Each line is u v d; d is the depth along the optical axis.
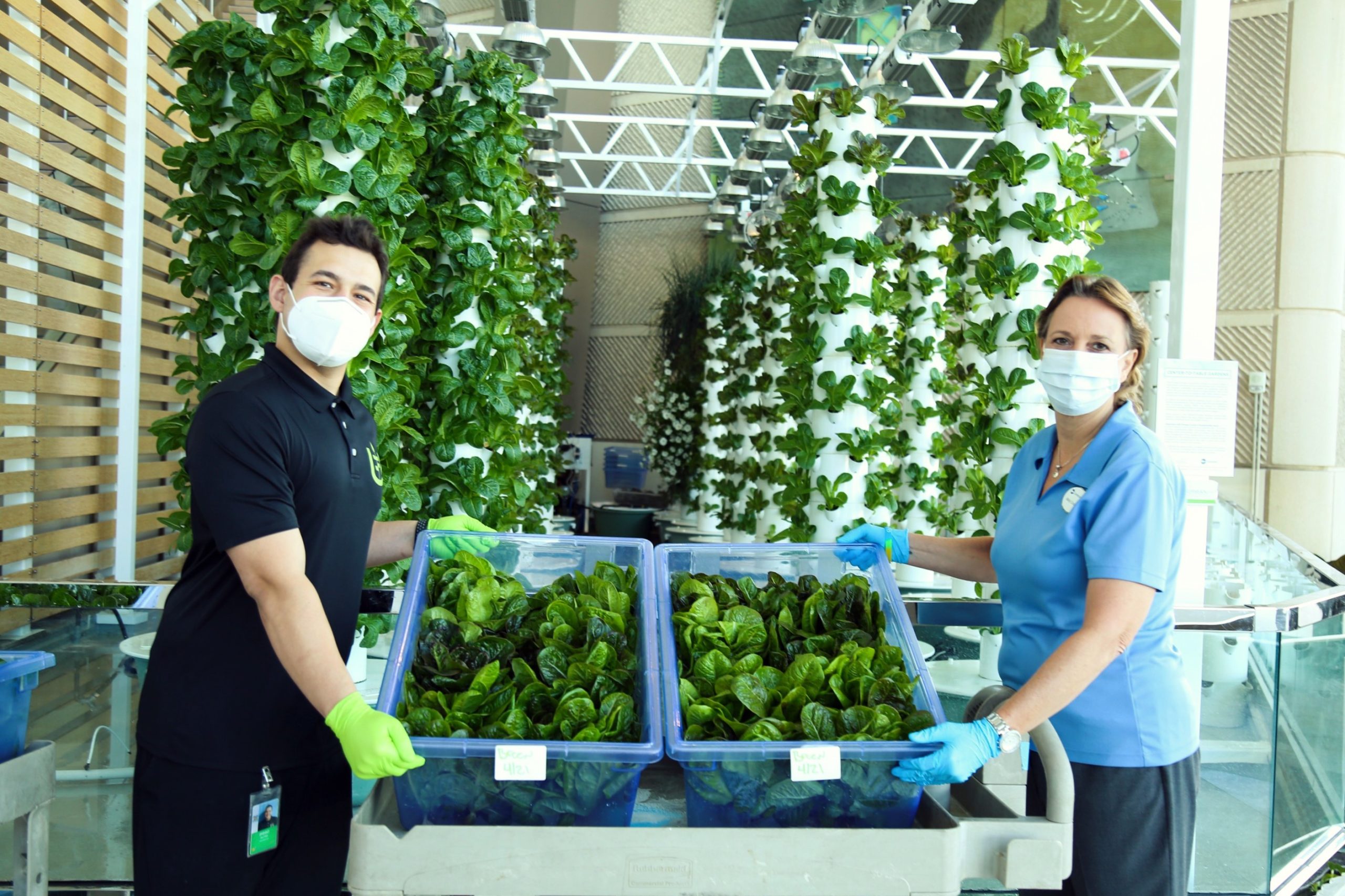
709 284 8.39
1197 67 2.89
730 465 6.62
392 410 2.42
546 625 1.48
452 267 2.93
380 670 2.40
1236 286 6.82
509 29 4.48
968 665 2.24
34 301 2.69
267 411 1.35
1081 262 3.10
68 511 2.96
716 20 5.75
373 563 1.78
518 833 1.15
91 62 3.00
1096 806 1.59
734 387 6.65
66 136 2.82
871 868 1.18
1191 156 2.90
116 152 3.18
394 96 2.52
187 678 1.38
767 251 4.84
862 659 1.41
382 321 2.40
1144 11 7.16
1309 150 6.50
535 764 1.18
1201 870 2.13
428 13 3.73
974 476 3.26
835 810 1.27
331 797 1.50
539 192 6.11
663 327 9.30
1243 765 2.10
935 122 8.74
